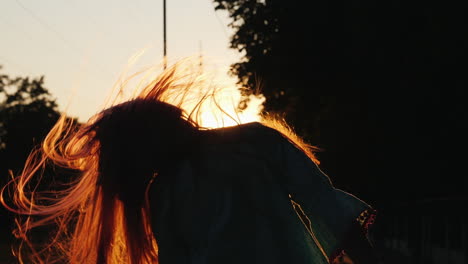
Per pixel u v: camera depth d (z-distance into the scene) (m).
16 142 44.06
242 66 31.95
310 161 2.25
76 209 2.53
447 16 22.23
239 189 2.21
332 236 2.19
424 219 13.30
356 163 28.75
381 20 23.59
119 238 2.43
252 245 2.14
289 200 2.21
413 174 26.47
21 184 2.62
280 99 32.31
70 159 2.41
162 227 2.24
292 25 29.88
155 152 2.28
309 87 30.72
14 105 83.25
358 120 27.73
